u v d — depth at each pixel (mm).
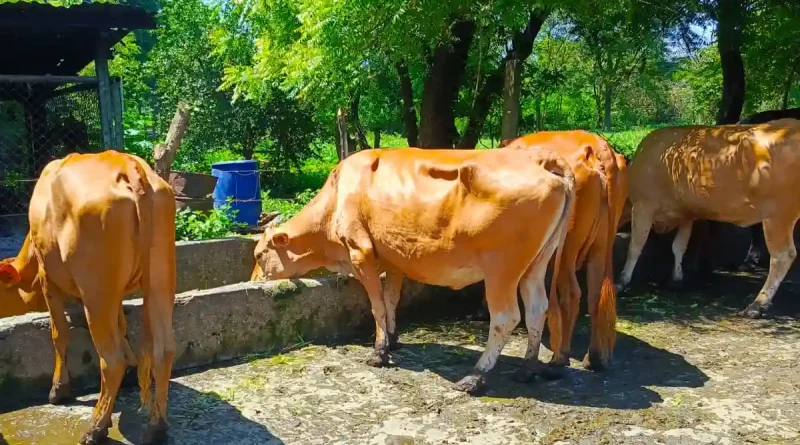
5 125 10312
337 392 4863
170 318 3900
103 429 3936
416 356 5652
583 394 4871
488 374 4855
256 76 11227
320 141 19781
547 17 9930
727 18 9109
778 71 12555
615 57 10930
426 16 7688
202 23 18547
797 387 4988
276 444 4059
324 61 8523
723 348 5887
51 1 20703
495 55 10078
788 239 6793
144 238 3768
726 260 9164
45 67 12273
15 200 9914
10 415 4398
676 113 21328
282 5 10570
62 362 4539
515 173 4688
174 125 7594
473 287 7125
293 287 5801
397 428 4297
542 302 4965
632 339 6141
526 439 4152
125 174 3844
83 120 10281
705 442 4117
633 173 7688
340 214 5566
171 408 4523
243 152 18281
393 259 5320
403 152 5375
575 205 5270
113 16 8117
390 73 11055
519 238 4664
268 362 5441
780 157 6672
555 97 16984
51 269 4164
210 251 7055
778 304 7305
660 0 8742
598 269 5434
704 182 7133
